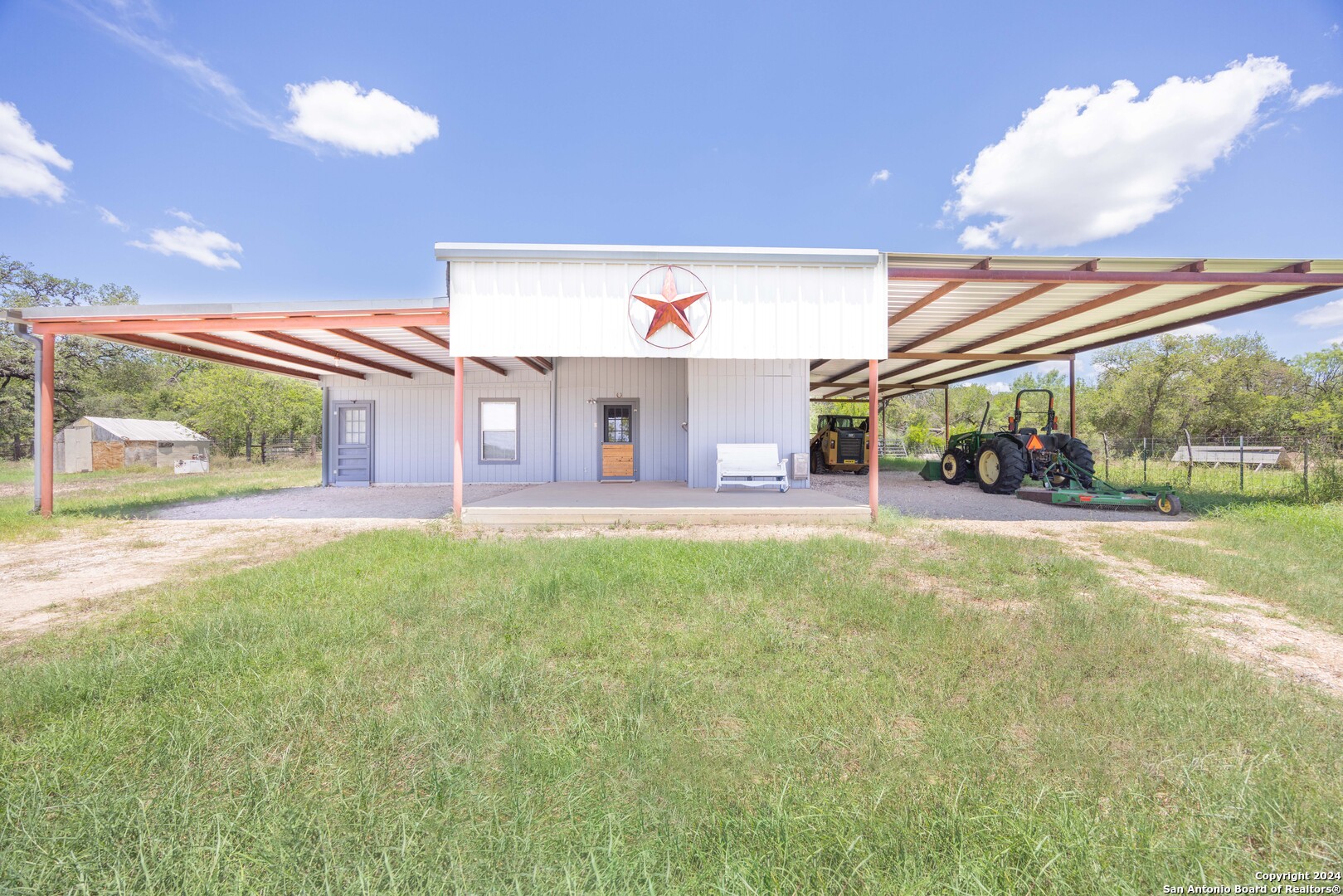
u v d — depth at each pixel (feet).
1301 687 8.41
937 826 5.20
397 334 29.07
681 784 5.87
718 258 23.32
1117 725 7.07
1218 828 5.32
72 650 9.75
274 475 59.06
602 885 4.47
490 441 41.81
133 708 7.52
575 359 41.29
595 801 5.60
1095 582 14.16
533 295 23.27
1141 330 34.73
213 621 10.71
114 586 14.44
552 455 41.34
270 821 5.29
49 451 26.89
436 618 11.01
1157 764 6.35
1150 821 5.39
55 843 5.07
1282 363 66.03
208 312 25.20
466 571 14.66
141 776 6.12
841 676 8.52
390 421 42.88
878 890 4.56
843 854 4.84
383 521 25.45
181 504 31.68
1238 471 45.52
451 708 7.43
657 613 11.46
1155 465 52.37
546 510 23.88
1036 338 36.76
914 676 8.54
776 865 4.82
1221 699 7.80
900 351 41.16
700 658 9.28
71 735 6.79
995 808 5.41
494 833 5.20
